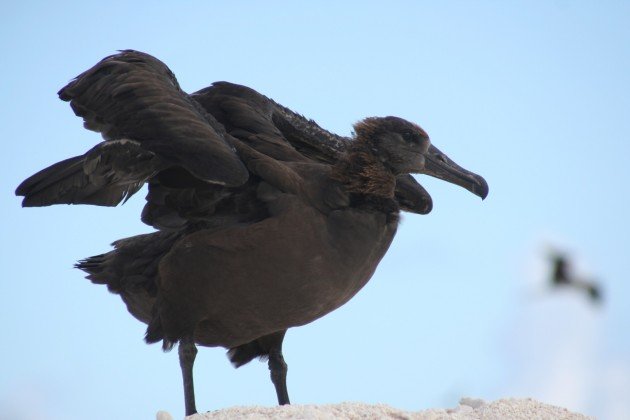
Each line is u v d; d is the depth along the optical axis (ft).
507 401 45.34
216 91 53.36
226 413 41.86
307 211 46.34
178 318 47.65
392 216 48.44
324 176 47.73
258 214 46.85
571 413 44.96
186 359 47.37
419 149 49.37
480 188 50.65
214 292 46.70
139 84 46.52
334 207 47.16
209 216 47.65
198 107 47.62
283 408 42.09
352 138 49.57
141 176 47.06
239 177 44.47
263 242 45.68
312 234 46.03
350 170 47.96
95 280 52.60
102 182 47.01
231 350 51.60
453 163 50.72
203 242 46.60
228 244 45.98
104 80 47.24
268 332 48.29
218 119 52.08
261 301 46.44
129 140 45.42
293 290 46.21
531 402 45.57
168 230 49.57
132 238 51.93
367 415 41.57
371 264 47.88
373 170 48.24
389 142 48.91
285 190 46.55
